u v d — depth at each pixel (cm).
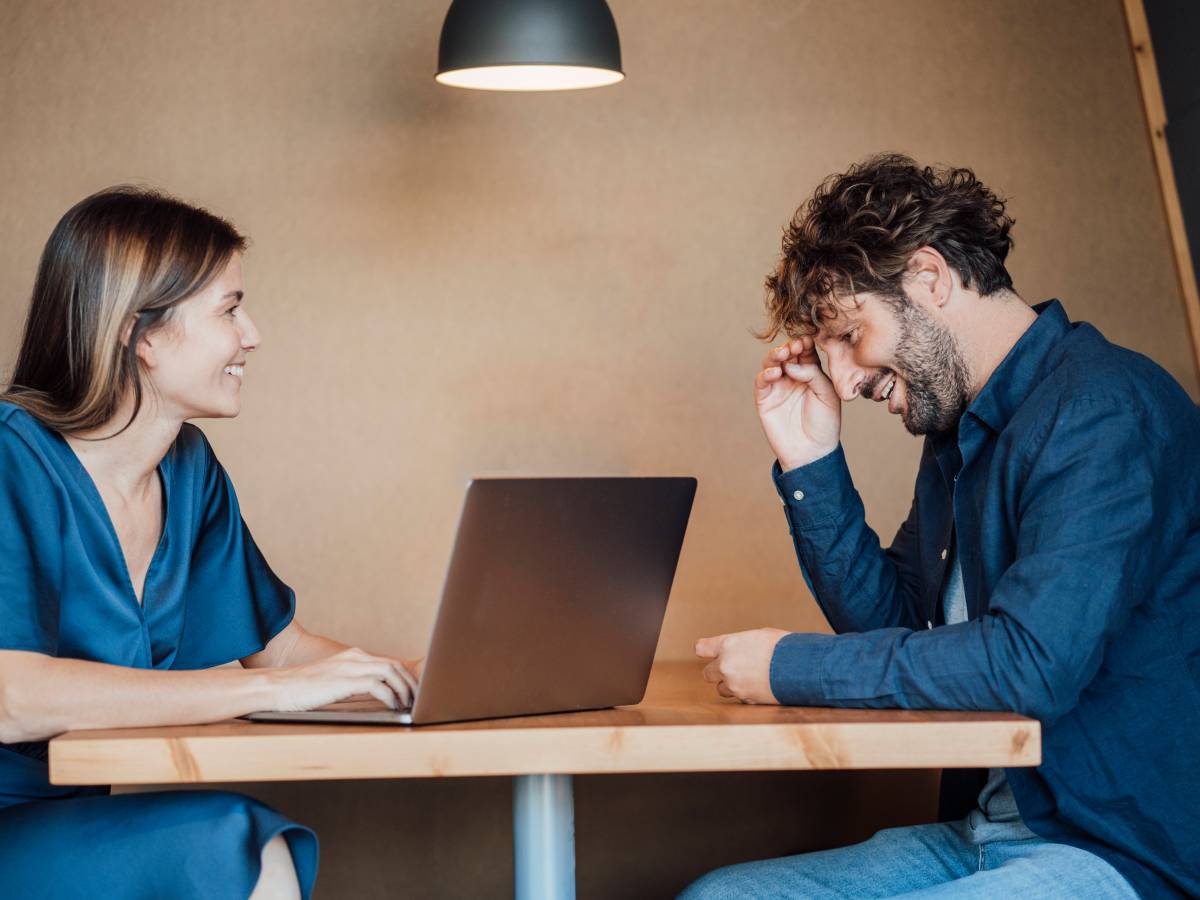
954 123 284
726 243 281
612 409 278
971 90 284
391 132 280
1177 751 138
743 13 283
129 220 156
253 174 278
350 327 277
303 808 271
